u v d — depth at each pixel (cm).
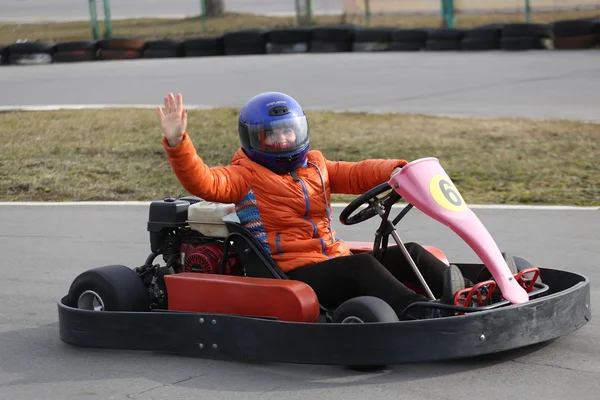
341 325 543
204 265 662
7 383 573
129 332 619
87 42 2980
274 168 645
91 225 1080
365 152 1440
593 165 1318
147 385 559
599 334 636
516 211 1088
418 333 536
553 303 570
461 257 891
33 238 1022
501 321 547
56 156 1494
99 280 649
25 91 2252
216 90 2123
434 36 2736
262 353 568
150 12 4206
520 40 2642
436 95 1939
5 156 1498
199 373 577
